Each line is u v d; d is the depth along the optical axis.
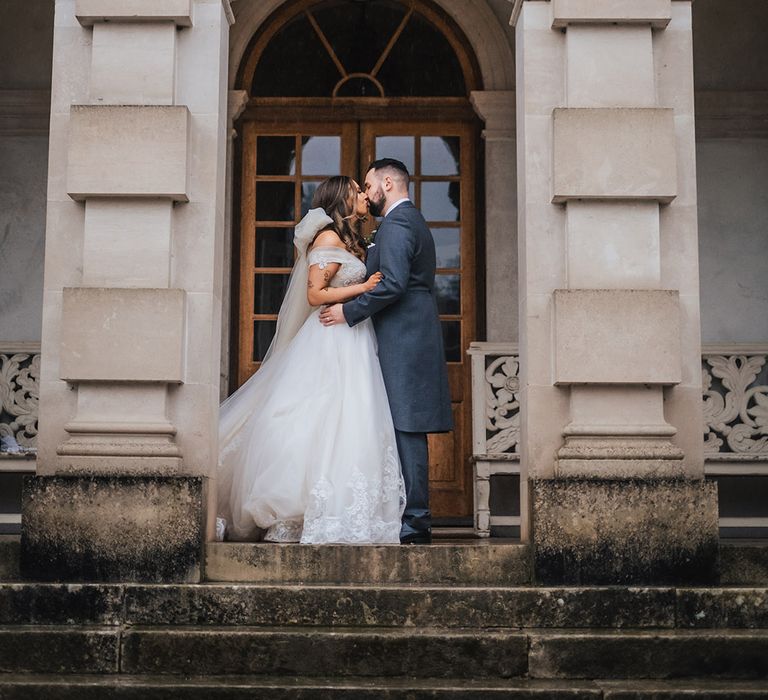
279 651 4.76
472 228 9.27
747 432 8.20
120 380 5.52
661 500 5.32
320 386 5.89
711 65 9.21
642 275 5.64
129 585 5.07
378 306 5.93
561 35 5.84
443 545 5.34
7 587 5.07
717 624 5.04
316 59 9.35
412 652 4.75
